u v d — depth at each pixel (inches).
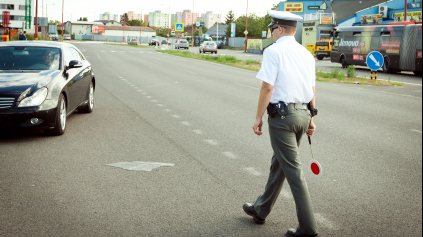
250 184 187.2
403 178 199.2
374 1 2559.1
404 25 991.6
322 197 171.9
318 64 1400.1
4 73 282.0
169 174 199.8
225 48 3331.7
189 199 167.0
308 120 127.8
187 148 251.3
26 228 137.6
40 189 175.6
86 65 365.7
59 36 4751.5
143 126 314.8
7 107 253.9
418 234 137.8
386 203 166.1
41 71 290.5
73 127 306.8
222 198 168.9
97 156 229.9
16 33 2135.8
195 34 5738.2
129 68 946.7
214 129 309.0
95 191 174.4
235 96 503.8
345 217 151.4
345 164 222.5
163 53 1884.8
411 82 783.7
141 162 219.5
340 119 367.6
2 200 162.4
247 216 151.0
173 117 354.9
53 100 267.4
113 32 5880.9
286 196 173.2
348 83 739.4
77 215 149.0
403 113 408.2
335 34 1314.0
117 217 147.9
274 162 135.2
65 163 215.3
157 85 609.3
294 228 140.6
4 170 201.8
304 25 1915.6
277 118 124.7
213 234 135.4
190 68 1016.9
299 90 125.3
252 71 982.4
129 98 465.7
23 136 276.2
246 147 256.5
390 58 1034.7
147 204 160.9
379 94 573.0
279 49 124.6
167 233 135.6
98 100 446.0
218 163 220.2
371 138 290.0
